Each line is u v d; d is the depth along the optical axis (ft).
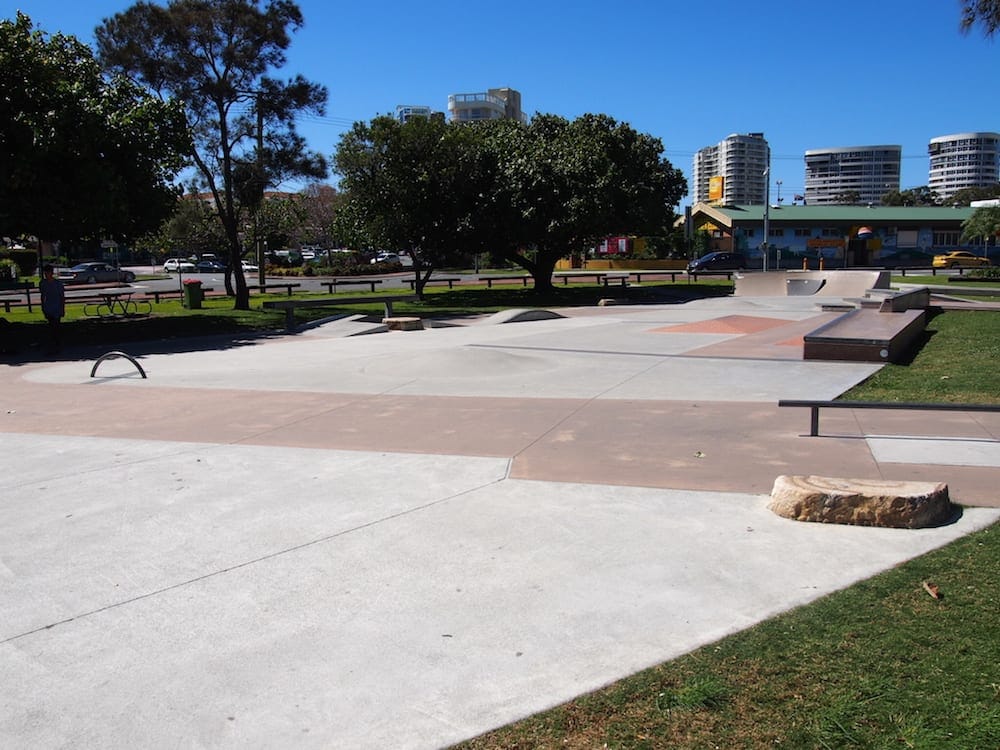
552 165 96.53
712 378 32.71
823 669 10.22
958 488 17.25
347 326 65.21
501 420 25.68
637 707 9.66
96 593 13.43
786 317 61.21
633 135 135.33
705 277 156.25
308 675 10.71
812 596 12.37
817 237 205.67
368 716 9.75
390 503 17.58
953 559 13.46
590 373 34.81
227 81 82.69
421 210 94.79
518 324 60.03
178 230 124.77
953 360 36.24
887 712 9.23
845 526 15.34
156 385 35.29
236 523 16.60
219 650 11.44
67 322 70.03
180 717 9.84
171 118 64.85
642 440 22.49
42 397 33.22
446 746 9.11
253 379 36.04
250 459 21.71
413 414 27.07
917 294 56.95
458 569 13.93
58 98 55.67
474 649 11.23
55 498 18.67
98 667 11.09
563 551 14.58
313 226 232.94
